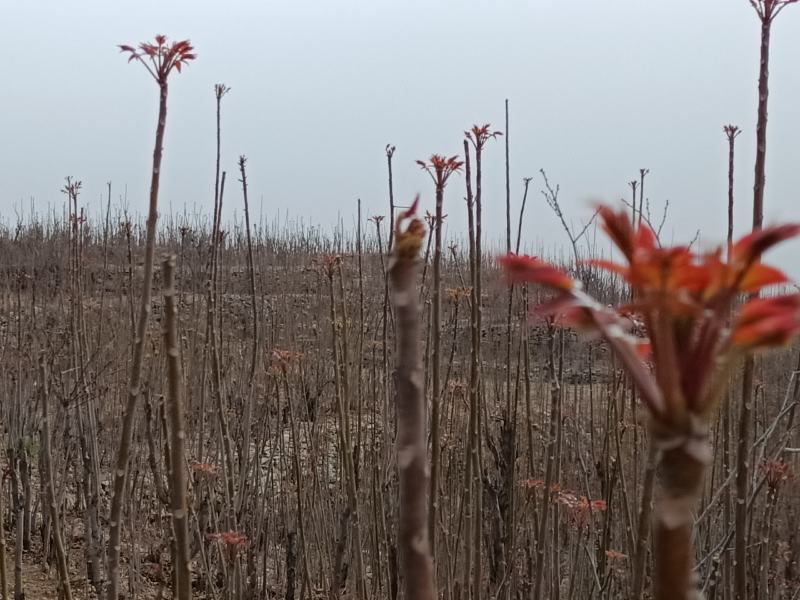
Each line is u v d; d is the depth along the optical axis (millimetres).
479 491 3291
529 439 4113
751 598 4090
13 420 5730
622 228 753
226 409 5672
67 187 6469
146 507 5895
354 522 3955
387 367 4691
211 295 4191
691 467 702
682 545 706
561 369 3916
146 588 5168
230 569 4289
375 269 9062
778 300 697
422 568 927
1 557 2877
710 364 710
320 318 6945
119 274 6730
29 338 6523
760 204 2434
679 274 697
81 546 5633
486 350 7336
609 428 4133
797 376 3703
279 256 12227
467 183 3084
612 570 3844
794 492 5496
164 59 2252
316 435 5109
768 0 2408
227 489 4258
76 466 5598
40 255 9805
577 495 4430
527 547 4449
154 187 2299
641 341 870
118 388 6008
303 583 4488
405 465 925
